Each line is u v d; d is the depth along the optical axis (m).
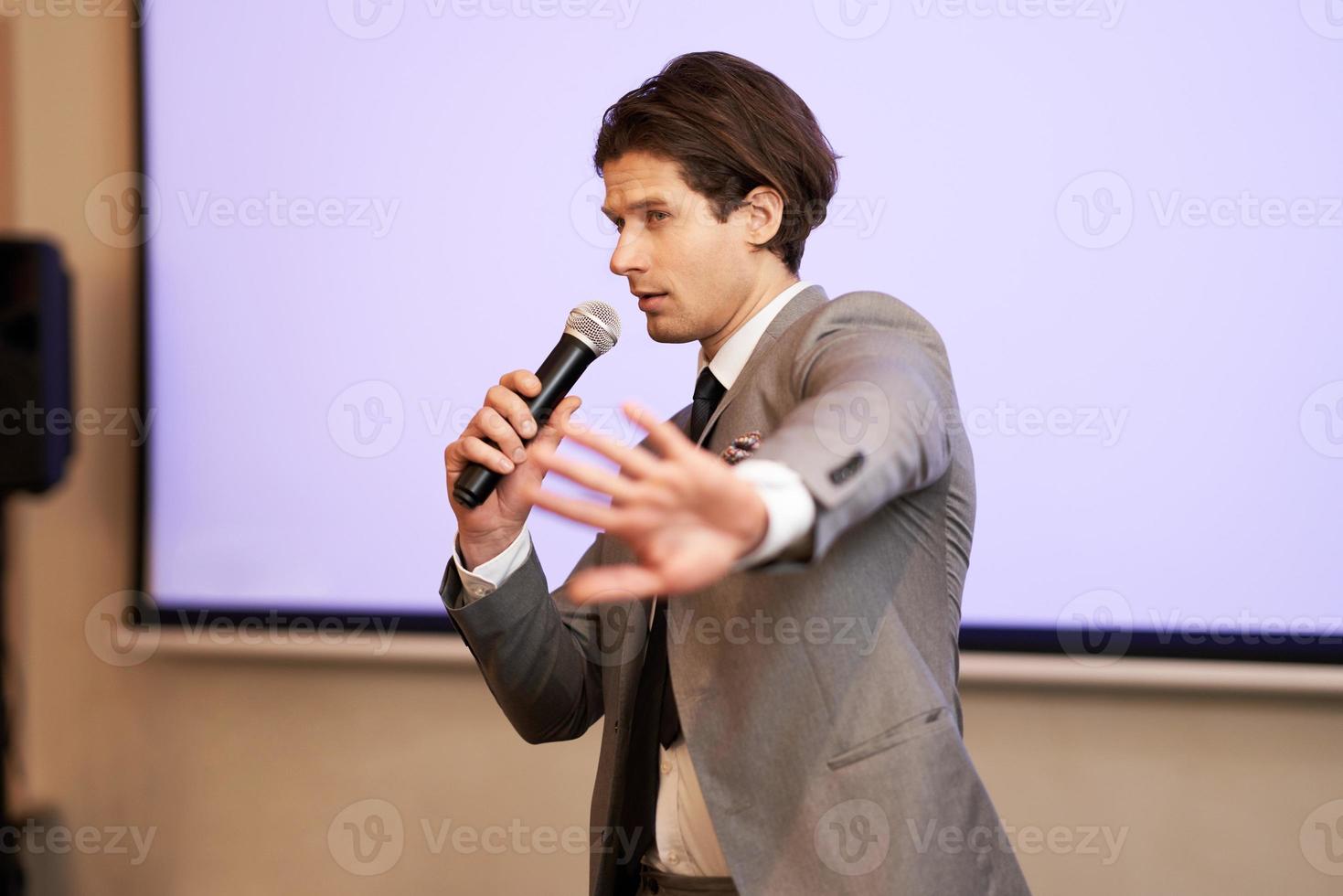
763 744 2.17
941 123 4.39
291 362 4.91
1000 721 4.52
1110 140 4.30
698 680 2.24
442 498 4.82
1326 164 4.18
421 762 4.94
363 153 4.86
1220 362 4.24
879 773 2.12
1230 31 4.23
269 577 4.91
